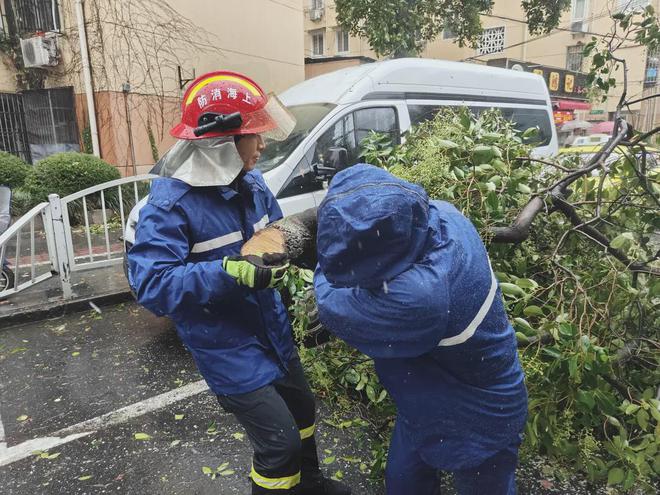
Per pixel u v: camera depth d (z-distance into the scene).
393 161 3.06
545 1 14.06
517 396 1.58
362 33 12.12
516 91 7.00
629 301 2.58
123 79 10.77
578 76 21.02
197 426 3.05
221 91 1.86
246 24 13.28
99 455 2.79
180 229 1.80
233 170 1.83
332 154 4.50
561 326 2.09
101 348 4.22
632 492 2.36
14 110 11.36
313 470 2.29
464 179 2.57
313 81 5.59
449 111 3.49
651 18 3.44
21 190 8.84
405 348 1.39
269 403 1.90
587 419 2.27
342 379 2.66
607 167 2.92
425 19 12.52
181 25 11.73
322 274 1.56
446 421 1.54
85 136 10.91
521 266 2.69
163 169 1.92
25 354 4.13
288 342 2.17
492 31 23.33
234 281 1.65
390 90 5.29
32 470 2.68
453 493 2.36
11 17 10.98
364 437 2.83
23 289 5.09
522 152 2.94
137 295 1.75
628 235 2.26
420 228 1.34
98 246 7.70
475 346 1.45
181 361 3.97
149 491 2.49
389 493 1.86
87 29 10.35
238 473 2.61
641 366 2.61
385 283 1.34
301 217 1.91
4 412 3.28
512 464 1.64
